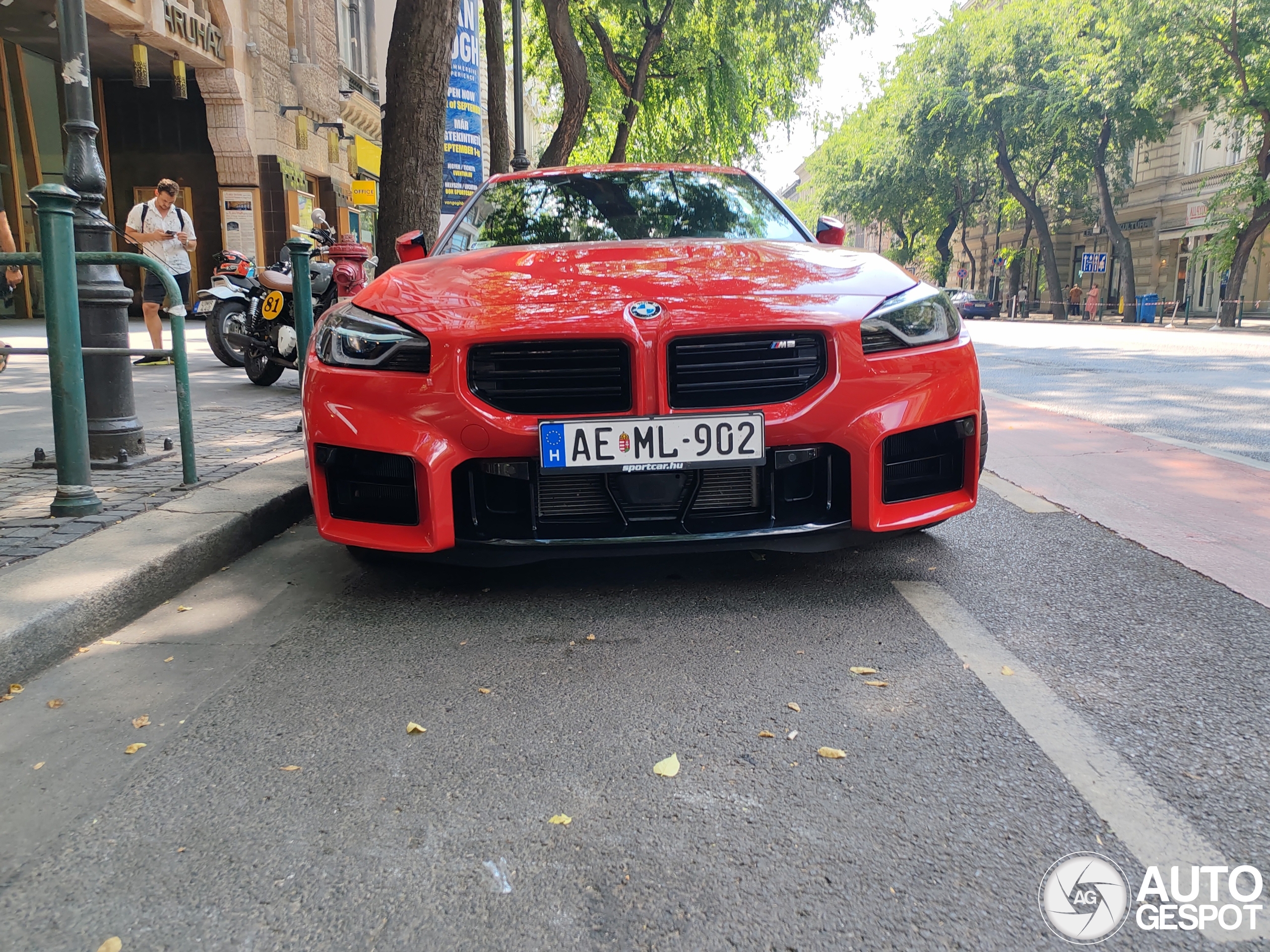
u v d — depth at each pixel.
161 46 15.86
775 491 2.78
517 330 2.64
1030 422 6.48
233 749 2.00
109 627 2.68
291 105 19.28
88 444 3.54
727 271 2.95
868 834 1.63
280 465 4.38
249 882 1.54
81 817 1.75
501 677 2.34
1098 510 3.95
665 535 2.70
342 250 6.34
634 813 1.72
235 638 2.64
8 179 15.82
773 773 1.85
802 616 2.73
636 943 1.38
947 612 2.73
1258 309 31.52
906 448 2.85
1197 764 1.85
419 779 1.86
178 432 5.46
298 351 5.23
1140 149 36.66
